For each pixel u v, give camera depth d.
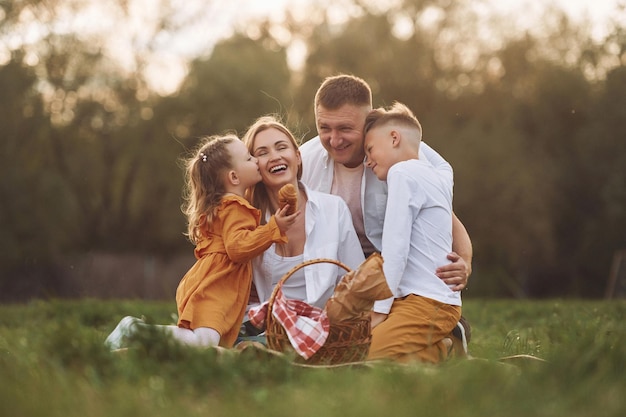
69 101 27.47
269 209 4.67
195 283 4.24
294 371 3.18
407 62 28.44
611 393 2.67
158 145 28.20
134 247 28.95
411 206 4.18
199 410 2.54
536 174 27.64
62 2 26.56
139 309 7.65
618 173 26.78
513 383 2.79
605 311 7.06
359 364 3.37
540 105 28.58
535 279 28.92
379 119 4.51
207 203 4.37
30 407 2.55
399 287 4.17
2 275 25.42
